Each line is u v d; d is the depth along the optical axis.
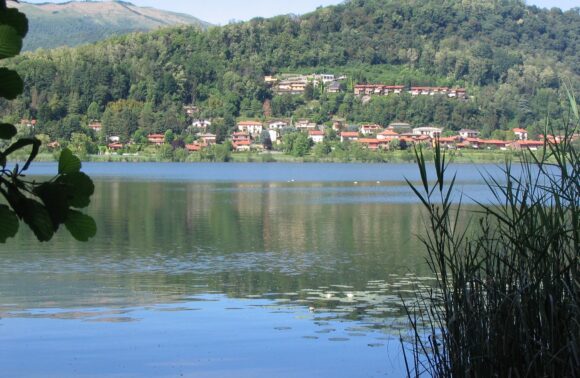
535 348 4.98
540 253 5.12
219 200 43.12
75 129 139.50
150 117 150.75
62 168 2.07
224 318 10.55
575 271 4.94
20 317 10.53
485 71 184.12
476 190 54.34
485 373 5.17
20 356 8.51
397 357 8.29
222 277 14.54
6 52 1.88
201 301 11.88
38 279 13.97
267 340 9.25
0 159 2.03
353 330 9.70
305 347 8.84
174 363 8.19
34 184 2.03
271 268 15.91
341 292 12.77
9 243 19.36
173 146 147.38
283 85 182.88
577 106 5.43
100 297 12.14
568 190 5.16
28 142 2.04
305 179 78.12
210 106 166.88
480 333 5.25
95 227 2.06
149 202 40.56
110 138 145.00
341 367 7.95
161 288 13.12
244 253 18.67
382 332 9.55
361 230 25.53
